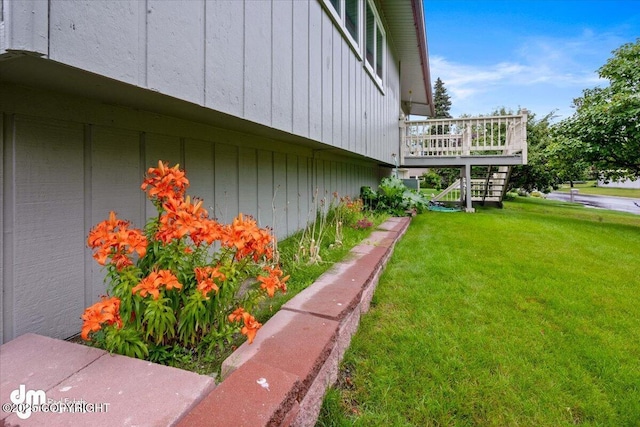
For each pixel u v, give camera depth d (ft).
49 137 5.01
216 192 9.00
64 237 5.22
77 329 5.38
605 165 24.17
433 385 5.20
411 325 7.09
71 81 4.40
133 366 3.82
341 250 10.96
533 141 44.80
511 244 15.14
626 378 5.54
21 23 3.33
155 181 4.66
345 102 14.40
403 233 16.67
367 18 19.24
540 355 6.10
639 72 21.09
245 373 3.86
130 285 4.23
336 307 6.10
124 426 2.94
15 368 3.74
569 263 12.21
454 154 30.48
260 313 6.23
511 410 4.79
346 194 21.90
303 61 10.10
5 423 2.98
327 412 4.55
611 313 7.96
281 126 8.79
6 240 4.54
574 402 4.98
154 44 4.87
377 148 21.70
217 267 4.71
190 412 3.17
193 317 4.55
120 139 6.12
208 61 5.99
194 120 7.68
